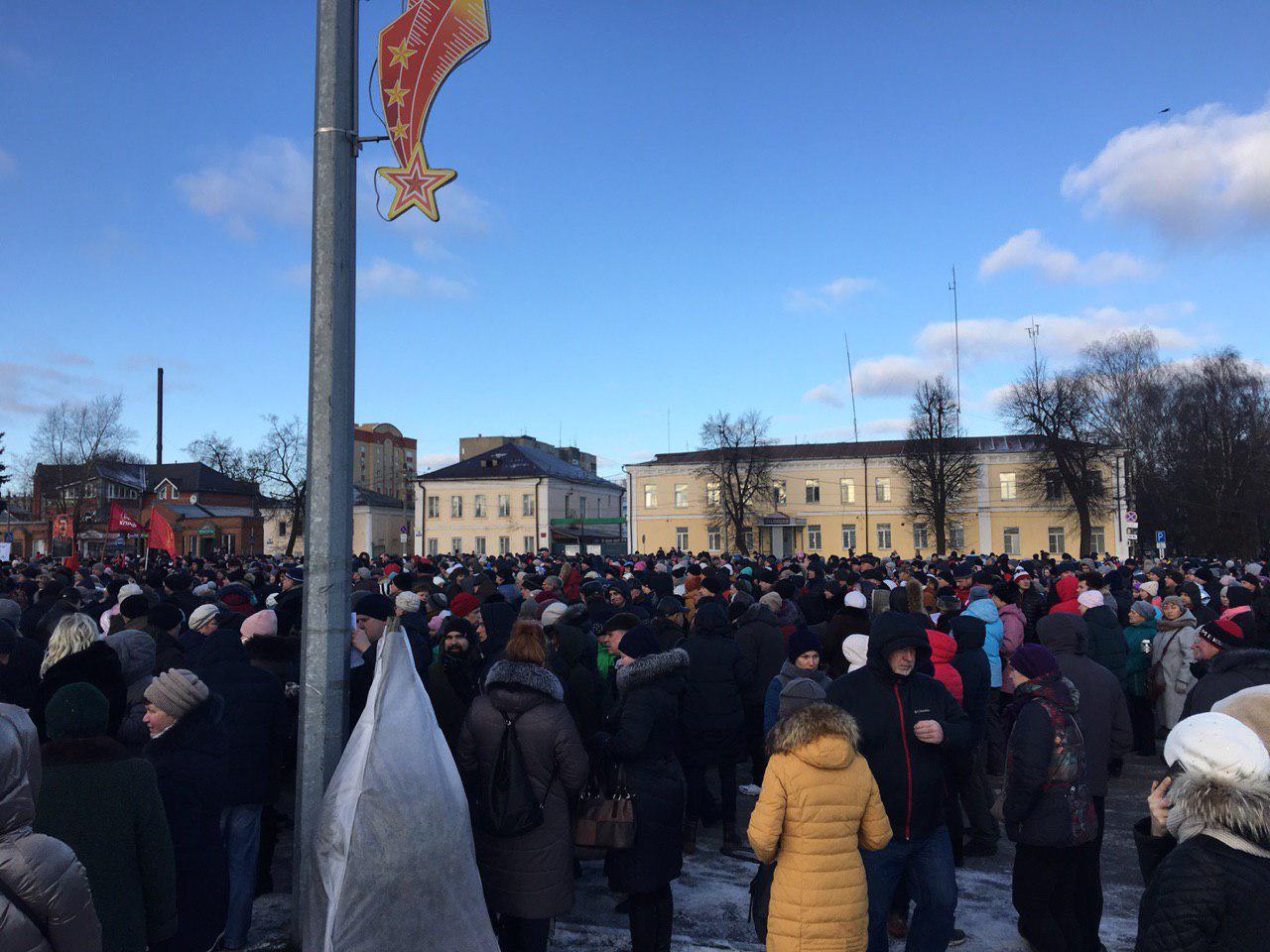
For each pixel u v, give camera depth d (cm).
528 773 427
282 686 529
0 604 809
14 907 234
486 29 507
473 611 722
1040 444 5641
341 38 516
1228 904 242
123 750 336
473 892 405
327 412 490
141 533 2583
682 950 511
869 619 892
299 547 6994
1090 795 505
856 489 6494
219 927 409
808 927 363
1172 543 6075
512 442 8531
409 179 512
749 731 876
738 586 1235
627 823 449
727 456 6388
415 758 404
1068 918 487
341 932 379
